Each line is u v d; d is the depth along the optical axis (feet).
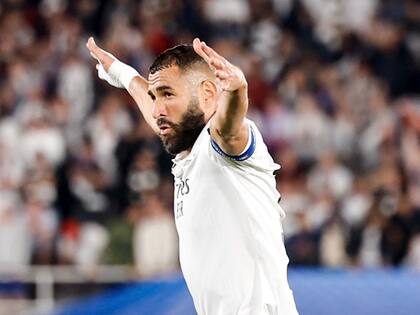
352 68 93.15
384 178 72.54
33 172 76.74
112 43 92.89
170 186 74.64
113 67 34.47
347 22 98.84
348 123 84.48
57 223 72.64
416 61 94.84
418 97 92.99
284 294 27.81
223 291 27.45
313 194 74.38
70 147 80.69
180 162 27.81
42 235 70.18
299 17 99.04
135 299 52.49
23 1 98.68
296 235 67.87
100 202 75.15
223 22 97.96
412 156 80.12
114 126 81.97
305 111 84.17
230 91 24.71
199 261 27.63
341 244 68.33
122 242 68.80
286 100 87.66
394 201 70.38
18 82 88.74
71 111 85.51
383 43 95.76
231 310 27.48
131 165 77.36
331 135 83.35
